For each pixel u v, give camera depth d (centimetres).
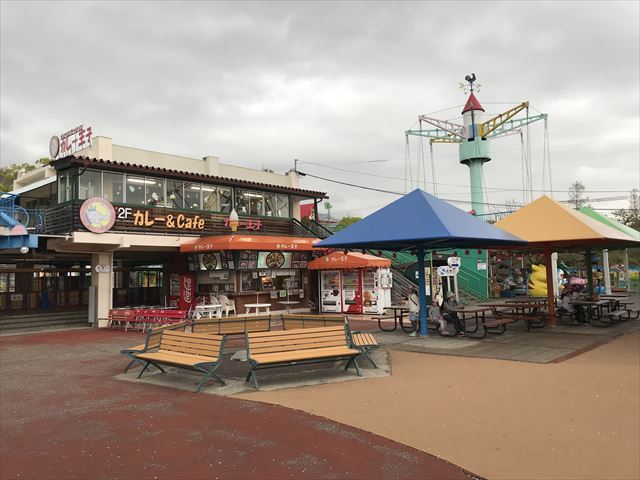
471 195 3716
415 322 1423
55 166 1917
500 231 1316
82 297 2562
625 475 439
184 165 2359
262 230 2512
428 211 1209
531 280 3244
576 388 739
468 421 600
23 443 561
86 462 500
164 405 707
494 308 1512
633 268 4194
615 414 609
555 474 446
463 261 3209
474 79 3784
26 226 1909
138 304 2800
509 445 519
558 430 559
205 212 2256
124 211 1956
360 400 705
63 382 893
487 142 3678
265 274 2247
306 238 2323
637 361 936
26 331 1858
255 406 688
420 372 887
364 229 1248
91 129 2059
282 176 2827
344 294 2267
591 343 1177
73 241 1784
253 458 500
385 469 466
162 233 2084
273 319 1997
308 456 502
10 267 2325
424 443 531
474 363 955
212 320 1252
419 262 1403
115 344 1423
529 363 936
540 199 1489
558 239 1345
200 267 2217
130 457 510
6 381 916
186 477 457
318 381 834
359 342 980
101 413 674
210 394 766
